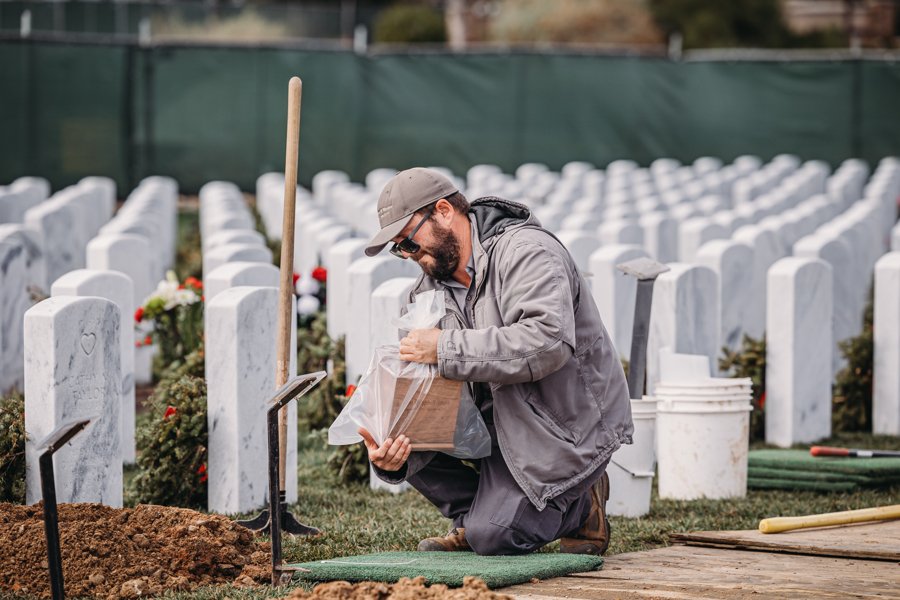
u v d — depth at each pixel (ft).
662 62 118.21
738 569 22.36
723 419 30.91
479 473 23.81
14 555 21.09
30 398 24.82
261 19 183.42
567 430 22.47
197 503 29.37
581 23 192.75
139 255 45.70
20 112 107.96
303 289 43.65
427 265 22.67
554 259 22.02
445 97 116.47
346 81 114.42
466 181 116.78
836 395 40.96
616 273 38.22
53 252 55.52
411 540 25.85
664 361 31.81
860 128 116.67
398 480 23.07
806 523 25.99
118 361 26.03
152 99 110.42
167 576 21.34
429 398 22.08
